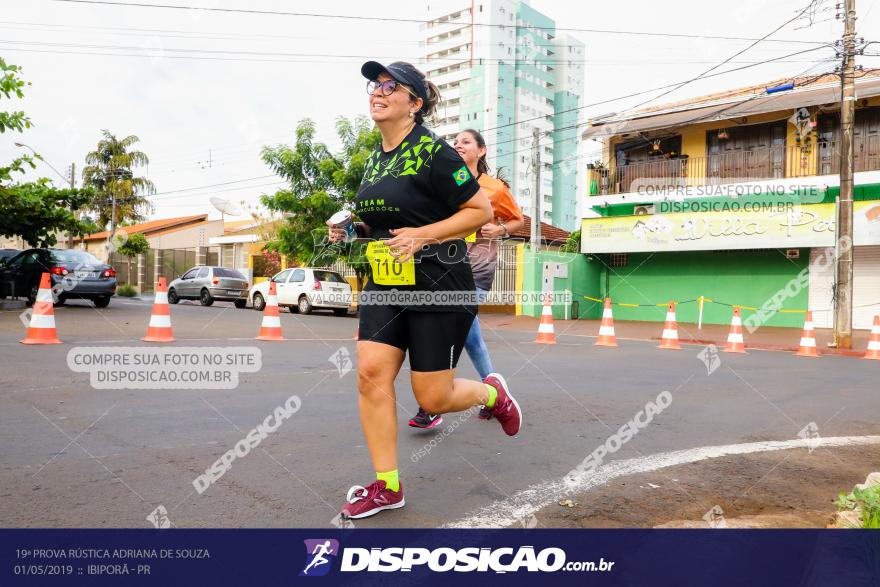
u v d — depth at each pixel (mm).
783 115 19078
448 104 78750
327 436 3688
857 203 16547
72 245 35188
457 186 2350
